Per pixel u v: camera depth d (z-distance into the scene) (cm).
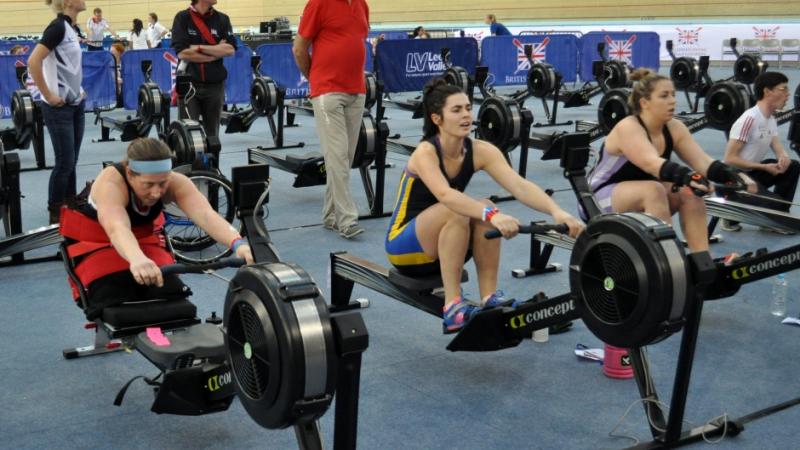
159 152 293
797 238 546
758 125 538
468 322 317
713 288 353
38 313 418
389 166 798
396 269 360
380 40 1206
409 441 289
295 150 910
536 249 468
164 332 304
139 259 269
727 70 1711
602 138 938
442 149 336
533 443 287
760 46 1727
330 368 206
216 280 470
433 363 358
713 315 412
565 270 480
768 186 554
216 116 686
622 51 1419
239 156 873
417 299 351
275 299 206
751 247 527
